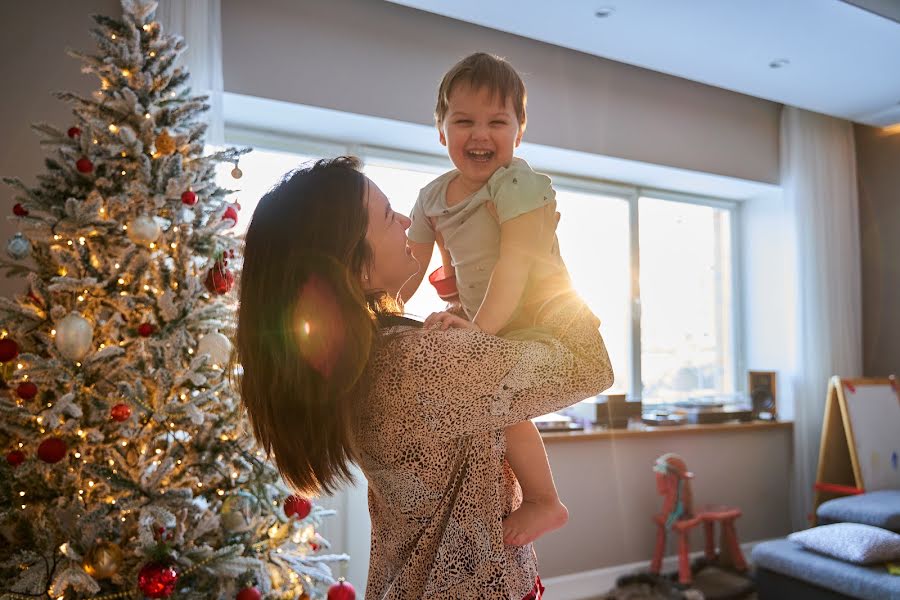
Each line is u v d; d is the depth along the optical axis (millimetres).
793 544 2998
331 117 3012
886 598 2494
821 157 4359
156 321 1887
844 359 4262
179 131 2076
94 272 1885
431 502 795
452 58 3252
